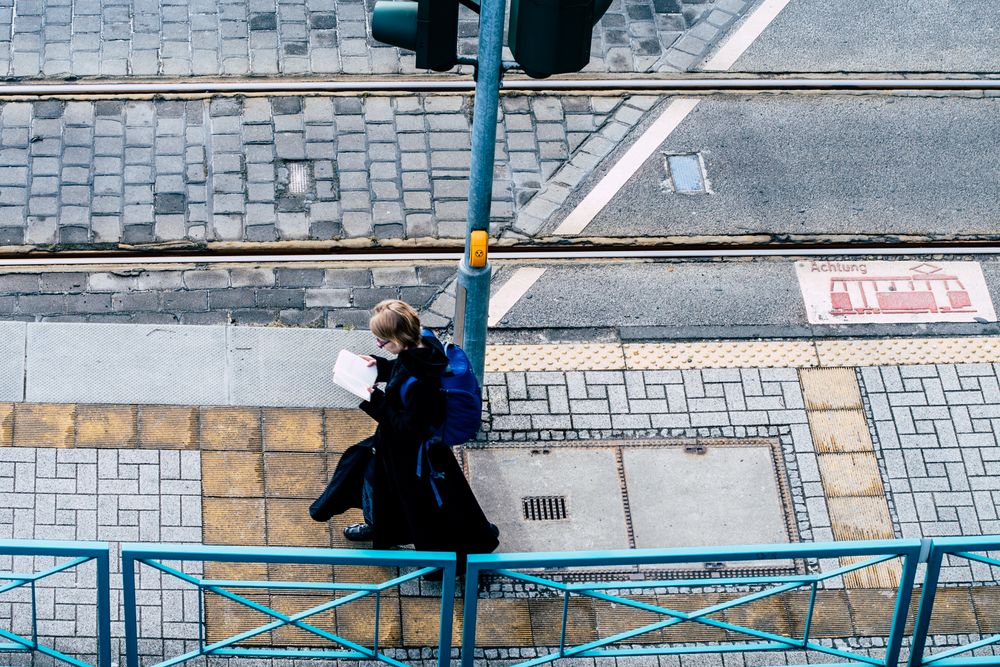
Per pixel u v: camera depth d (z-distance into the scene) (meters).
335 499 6.68
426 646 6.93
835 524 7.62
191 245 8.79
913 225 9.41
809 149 9.87
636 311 8.66
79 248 8.71
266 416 7.80
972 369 8.45
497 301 8.64
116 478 7.44
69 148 9.28
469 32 10.38
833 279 8.98
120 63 9.89
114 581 7.02
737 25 10.79
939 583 7.36
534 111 9.94
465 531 6.64
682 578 7.31
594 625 7.08
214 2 10.42
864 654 7.06
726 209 9.41
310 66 10.03
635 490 7.66
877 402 8.23
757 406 8.14
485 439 7.81
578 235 9.14
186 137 9.45
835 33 10.79
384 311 6.08
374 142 9.56
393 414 6.17
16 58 9.84
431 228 9.09
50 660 6.71
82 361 7.92
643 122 9.96
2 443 7.51
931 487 7.83
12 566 7.05
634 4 10.88
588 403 8.06
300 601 7.05
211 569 7.13
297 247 8.84
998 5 11.08
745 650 6.37
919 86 10.38
